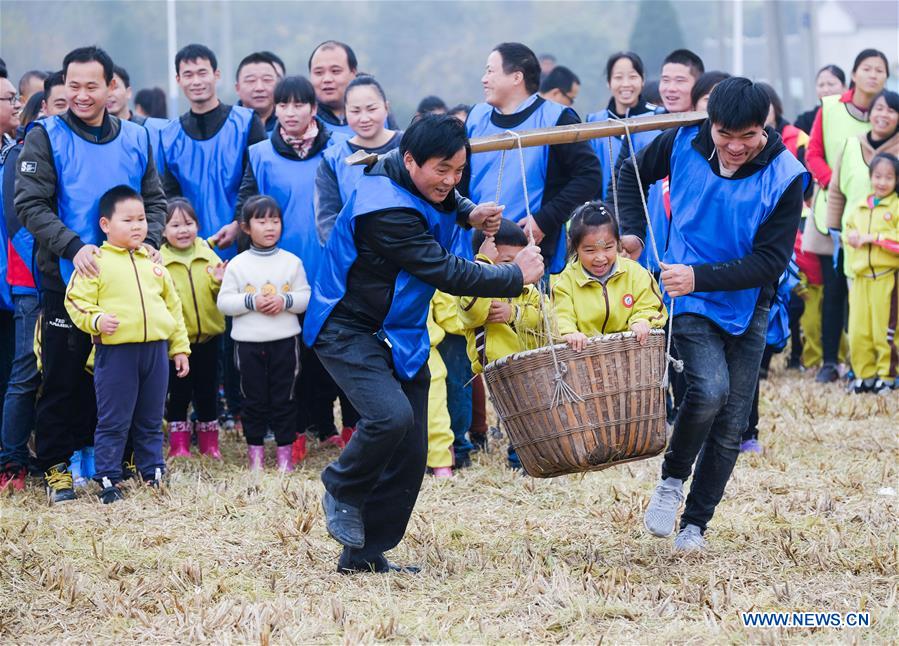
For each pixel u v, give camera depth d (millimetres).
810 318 12281
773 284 6156
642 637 5129
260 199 8555
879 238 10617
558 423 5414
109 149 7680
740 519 6887
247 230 8609
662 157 6211
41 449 7672
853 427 9406
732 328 5941
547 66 17656
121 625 5332
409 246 5383
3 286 8258
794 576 5906
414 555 6281
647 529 6152
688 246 5977
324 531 6699
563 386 5387
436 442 8133
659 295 6473
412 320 5691
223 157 9539
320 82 9828
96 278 7477
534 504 7332
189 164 9547
